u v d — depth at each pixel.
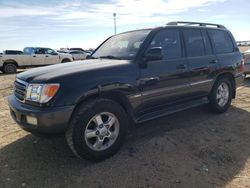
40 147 4.39
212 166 3.87
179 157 4.08
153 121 5.57
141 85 4.32
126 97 4.17
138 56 4.40
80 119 3.63
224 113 6.16
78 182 3.44
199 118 5.80
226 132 5.06
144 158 4.03
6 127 5.38
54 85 3.53
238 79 6.38
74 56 28.77
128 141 4.60
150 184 3.40
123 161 3.93
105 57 4.84
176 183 3.43
